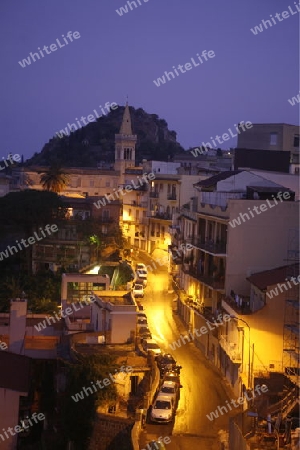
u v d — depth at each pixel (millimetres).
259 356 42812
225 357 48188
